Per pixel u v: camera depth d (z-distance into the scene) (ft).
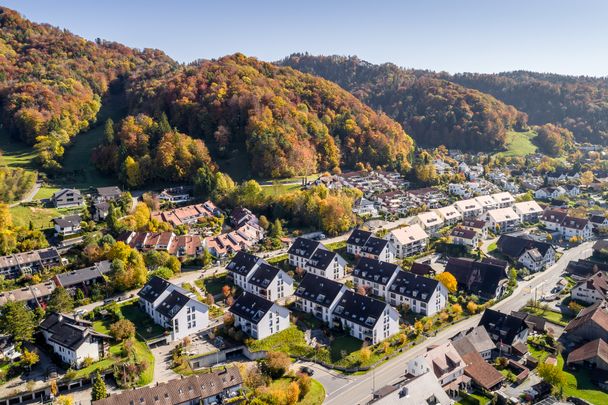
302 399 276.00
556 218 625.00
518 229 627.87
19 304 321.32
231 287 424.05
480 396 281.33
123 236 491.31
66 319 329.52
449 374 285.23
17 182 583.58
